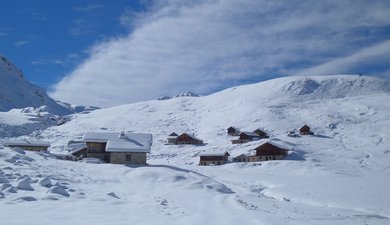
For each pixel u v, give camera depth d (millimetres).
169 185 39812
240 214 25047
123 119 185250
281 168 83125
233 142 127500
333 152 100250
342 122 140125
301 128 128375
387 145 105562
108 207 21844
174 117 190500
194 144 130875
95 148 66938
